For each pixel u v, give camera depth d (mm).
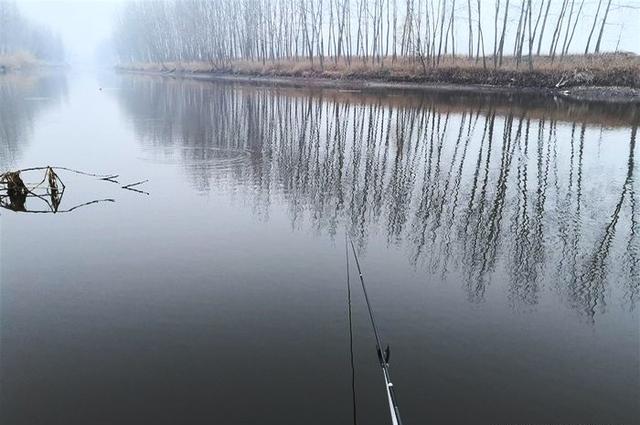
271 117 23922
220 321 5562
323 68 52125
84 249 7617
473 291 6488
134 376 4594
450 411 4195
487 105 28422
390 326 5535
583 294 6527
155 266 7012
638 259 7707
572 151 15789
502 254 7812
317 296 6195
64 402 4258
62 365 4773
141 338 5223
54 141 16891
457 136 18594
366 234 8508
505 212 9922
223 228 8594
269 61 64250
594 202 10633
